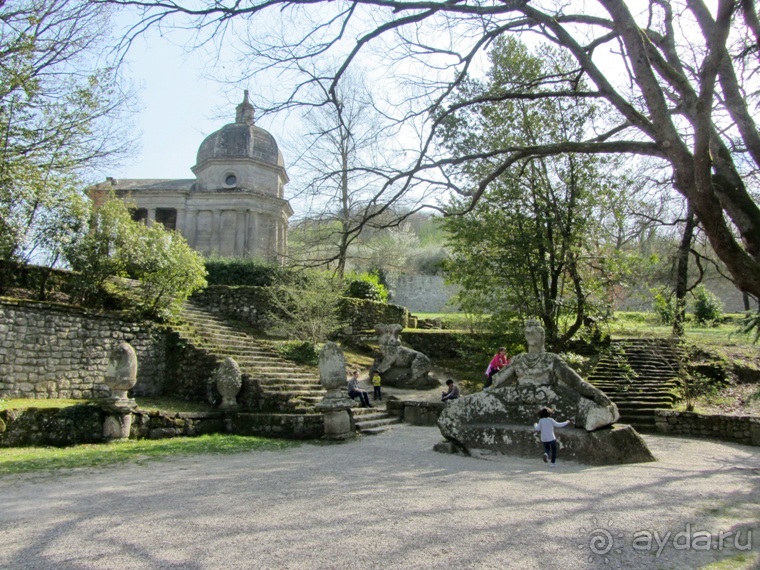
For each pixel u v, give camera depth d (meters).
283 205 34.50
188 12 8.34
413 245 48.44
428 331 25.27
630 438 9.21
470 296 19.42
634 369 18.92
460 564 4.01
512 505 5.77
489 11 7.77
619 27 6.73
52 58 14.95
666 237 23.55
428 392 19.11
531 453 9.42
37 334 13.42
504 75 17.11
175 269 16.86
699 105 6.13
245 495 6.40
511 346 18.14
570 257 17.28
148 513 5.57
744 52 8.40
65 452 10.23
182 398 15.70
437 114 13.60
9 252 15.23
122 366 12.12
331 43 9.24
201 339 16.92
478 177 17.33
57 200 15.68
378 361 20.25
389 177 10.00
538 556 4.17
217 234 33.84
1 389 12.59
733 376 18.47
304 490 6.69
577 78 10.51
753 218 7.09
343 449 10.93
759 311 11.24
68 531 4.95
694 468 8.55
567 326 18.84
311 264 11.00
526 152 8.51
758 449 11.80
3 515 5.58
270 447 11.16
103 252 16.36
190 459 9.58
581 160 17.25
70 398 13.92
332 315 21.36
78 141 15.91
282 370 16.38
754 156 7.79
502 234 18.19
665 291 21.66
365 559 4.13
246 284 24.00
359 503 5.93
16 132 14.66
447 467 8.59
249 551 4.34
